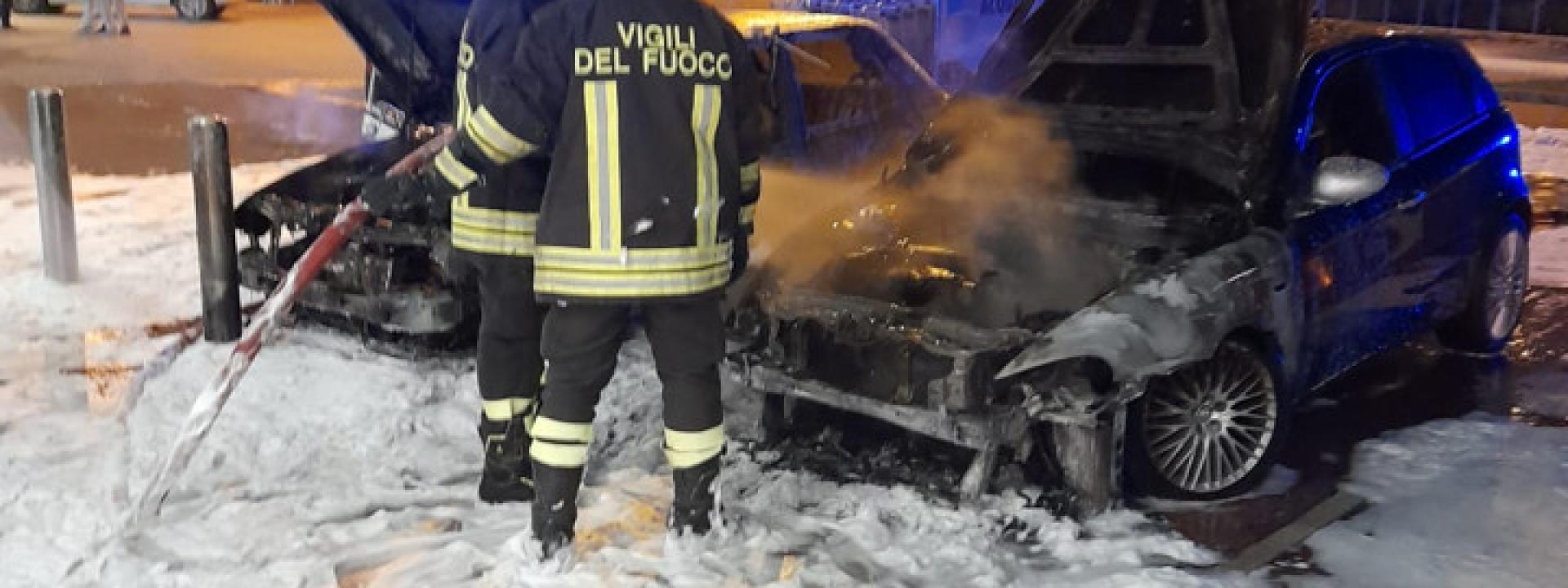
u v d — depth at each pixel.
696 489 3.86
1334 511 4.32
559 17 3.40
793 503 4.27
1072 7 5.43
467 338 5.70
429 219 5.40
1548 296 6.76
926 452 4.59
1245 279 4.27
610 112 3.39
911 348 4.15
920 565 3.87
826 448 4.65
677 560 3.83
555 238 3.46
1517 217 5.84
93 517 4.03
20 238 7.45
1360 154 4.99
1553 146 10.55
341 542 3.96
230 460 4.53
